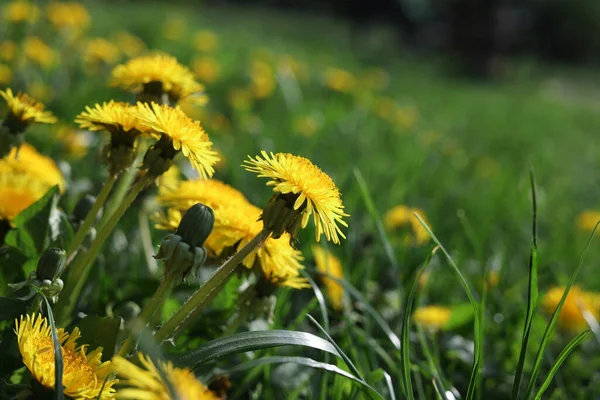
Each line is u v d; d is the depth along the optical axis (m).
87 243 0.56
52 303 0.48
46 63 1.56
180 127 0.48
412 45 8.98
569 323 0.74
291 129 1.82
